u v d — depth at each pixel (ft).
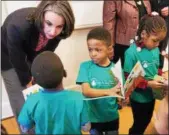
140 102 2.20
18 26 2.99
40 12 2.84
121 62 2.42
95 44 2.45
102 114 2.71
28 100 2.64
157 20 1.98
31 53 3.37
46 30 2.93
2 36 3.24
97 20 3.93
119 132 2.68
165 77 1.99
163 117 1.65
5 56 3.43
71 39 3.59
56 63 2.40
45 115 2.54
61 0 2.93
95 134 2.86
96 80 2.53
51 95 2.51
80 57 3.54
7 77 3.60
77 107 2.50
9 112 4.61
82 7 4.22
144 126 2.14
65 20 2.90
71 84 3.27
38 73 2.41
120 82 2.33
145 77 2.13
